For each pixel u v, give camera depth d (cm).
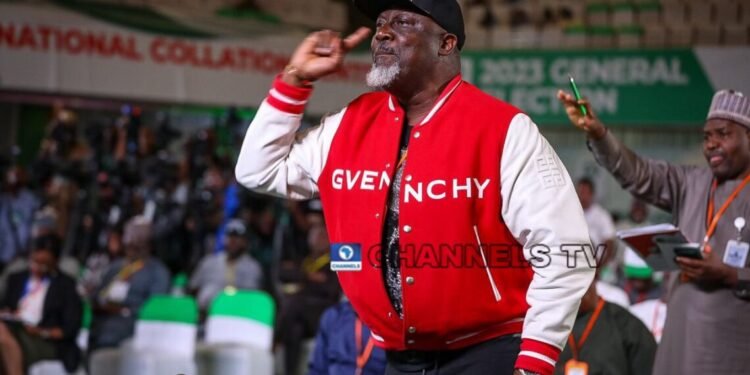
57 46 1052
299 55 354
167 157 1232
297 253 1099
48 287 947
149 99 1105
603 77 1226
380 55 347
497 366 346
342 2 1220
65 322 941
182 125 1377
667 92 1210
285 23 1190
